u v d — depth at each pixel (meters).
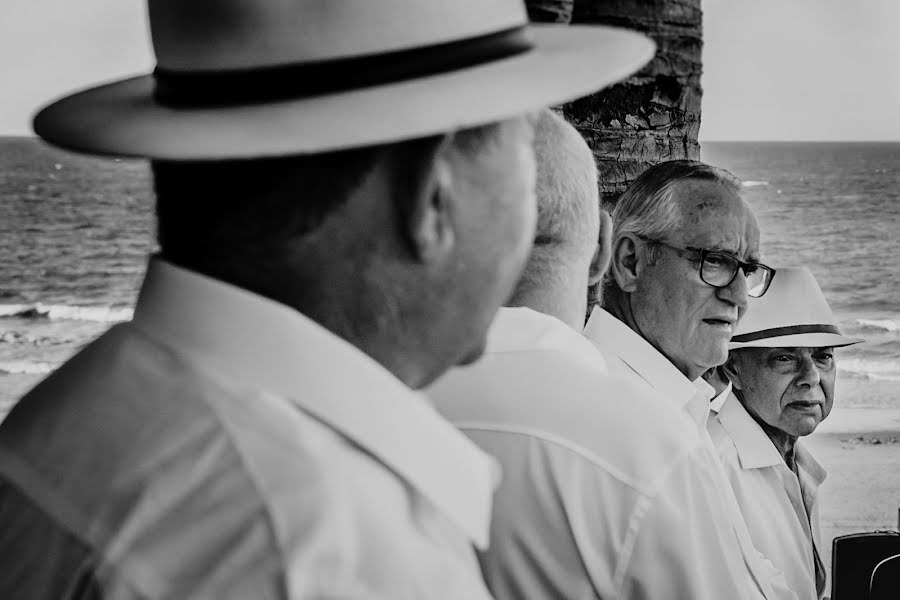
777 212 44.81
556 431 1.64
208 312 0.97
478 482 1.05
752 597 1.89
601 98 3.87
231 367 0.96
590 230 1.91
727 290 2.49
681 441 1.65
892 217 43.97
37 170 35.22
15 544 0.91
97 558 0.88
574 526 1.60
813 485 3.45
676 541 1.59
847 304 36.62
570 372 1.69
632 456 1.61
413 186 0.97
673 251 2.50
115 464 0.92
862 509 17.44
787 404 3.16
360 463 0.97
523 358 1.71
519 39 1.02
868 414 23.34
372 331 1.01
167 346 0.98
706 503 1.64
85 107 1.07
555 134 1.87
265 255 0.97
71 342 28.98
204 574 0.86
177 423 0.93
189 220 0.98
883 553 2.53
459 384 1.71
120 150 0.93
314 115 0.92
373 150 0.96
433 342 1.05
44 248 33.56
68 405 0.97
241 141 0.91
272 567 0.86
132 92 1.11
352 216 0.97
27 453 0.95
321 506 0.89
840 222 43.50
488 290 1.06
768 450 3.09
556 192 1.83
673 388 2.50
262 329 0.96
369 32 0.93
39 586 0.89
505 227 1.05
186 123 0.94
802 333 3.11
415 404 1.01
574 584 1.61
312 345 0.97
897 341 31.89
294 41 0.93
